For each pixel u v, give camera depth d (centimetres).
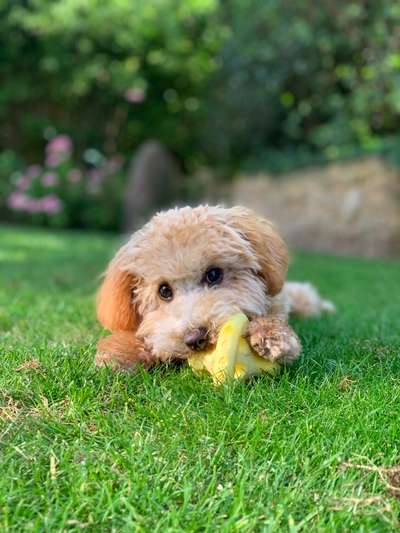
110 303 70
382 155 242
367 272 175
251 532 40
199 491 44
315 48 250
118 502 42
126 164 345
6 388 56
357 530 40
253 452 47
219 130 301
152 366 64
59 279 139
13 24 320
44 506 42
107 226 317
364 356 67
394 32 216
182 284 65
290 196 268
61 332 80
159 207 304
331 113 268
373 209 241
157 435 50
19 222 326
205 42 335
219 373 56
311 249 258
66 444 49
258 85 278
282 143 293
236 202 288
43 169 334
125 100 346
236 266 67
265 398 55
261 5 262
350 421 51
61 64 326
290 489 44
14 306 98
